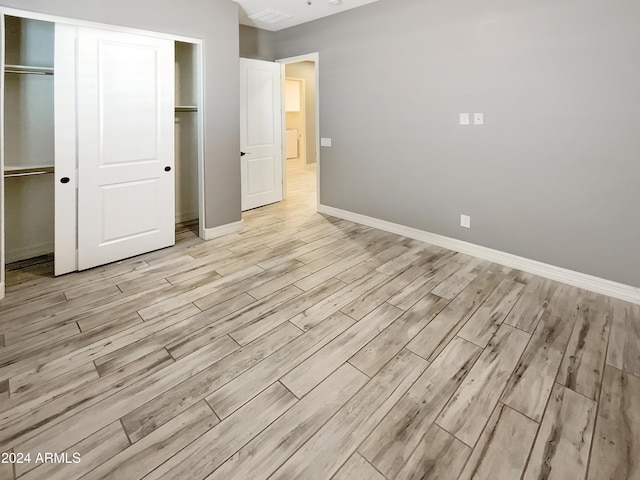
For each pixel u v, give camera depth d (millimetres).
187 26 3547
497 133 3256
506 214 3320
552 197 3018
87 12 2895
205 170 3969
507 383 1870
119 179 3346
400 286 2969
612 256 2773
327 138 4895
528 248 3225
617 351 2125
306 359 2066
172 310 2592
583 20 2660
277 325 2406
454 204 3699
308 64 9164
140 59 3293
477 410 1696
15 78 3150
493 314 2535
